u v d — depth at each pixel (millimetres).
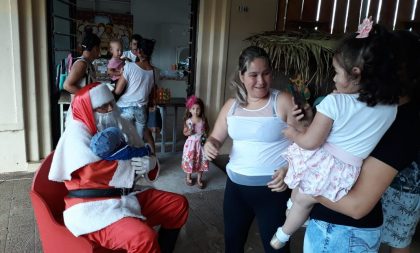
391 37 1109
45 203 1705
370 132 1160
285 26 4707
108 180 1794
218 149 1824
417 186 1771
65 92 4195
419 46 1214
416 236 2795
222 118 1890
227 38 4484
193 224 2943
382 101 1119
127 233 1680
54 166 1749
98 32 9078
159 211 2039
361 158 1193
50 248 1762
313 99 3381
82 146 1741
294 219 1474
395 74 1104
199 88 4602
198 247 2627
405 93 1182
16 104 3674
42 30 3689
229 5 4402
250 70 1689
